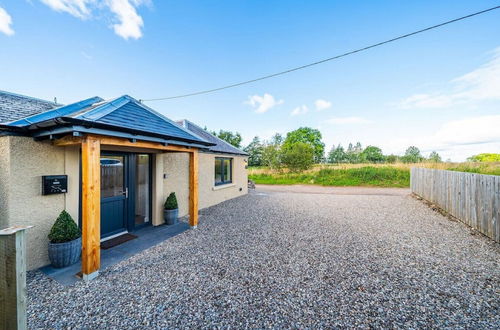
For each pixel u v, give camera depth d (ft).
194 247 14.16
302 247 14.15
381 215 22.82
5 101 14.38
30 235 10.98
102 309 7.88
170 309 7.90
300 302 8.33
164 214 19.47
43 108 16.06
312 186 50.80
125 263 11.77
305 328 6.93
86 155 9.84
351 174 54.75
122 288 9.31
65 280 9.95
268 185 54.44
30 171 10.98
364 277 10.23
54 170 11.96
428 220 20.68
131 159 17.38
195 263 11.79
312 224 19.62
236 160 35.60
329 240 15.46
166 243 14.88
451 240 15.29
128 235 16.49
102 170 15.33
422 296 8.64
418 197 31.42
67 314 7.58
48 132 10.07
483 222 16.47
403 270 10.90
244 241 15.29
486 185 16.14
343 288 9.29
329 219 21.34
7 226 10.32
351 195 36.70
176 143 15.31
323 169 60.29
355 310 7.82
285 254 13.01
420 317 7.39
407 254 12.91
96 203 10.22
